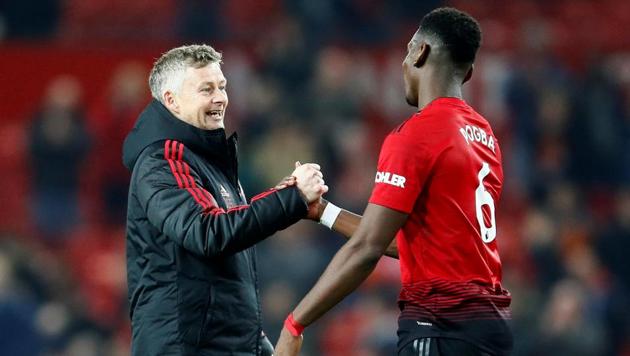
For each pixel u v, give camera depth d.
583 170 53.75
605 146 53.97
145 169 17.31
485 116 53.47
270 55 53.38
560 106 54.22
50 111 49.03
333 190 48.59
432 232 16.81
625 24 62.25
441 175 16.75
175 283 17.22
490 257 17.19
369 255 16.67
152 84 18.03
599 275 47.72
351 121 51.62
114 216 48.72
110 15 60.84
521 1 63.41
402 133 16.88
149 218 17.12
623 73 57.12
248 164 48.97
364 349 41.47
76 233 47.94
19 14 58.69
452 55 17.34
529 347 41.59
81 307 41.50
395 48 54.47
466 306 16.69
